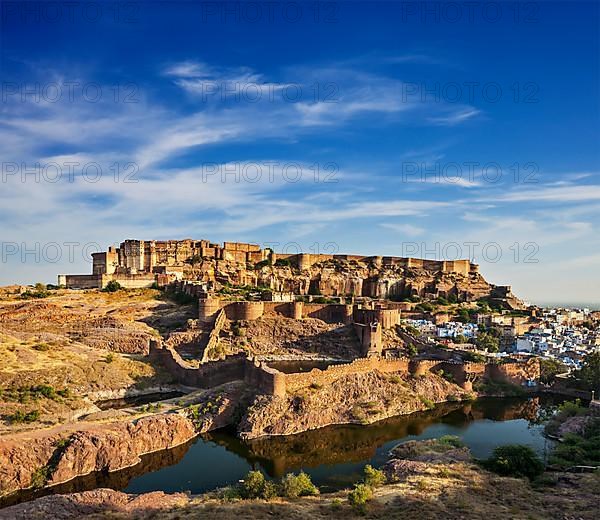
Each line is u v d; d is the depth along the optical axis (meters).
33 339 116.88
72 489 65.12
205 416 88.31
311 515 49.47
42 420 78.38
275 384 91.75
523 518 46.62
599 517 47.06
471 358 134.12
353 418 94.88
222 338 154.12
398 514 48.75
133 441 75.56
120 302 178.38
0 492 62.28
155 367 113.75
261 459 76.38
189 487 66.38
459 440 82.31
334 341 158.50
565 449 72.19
